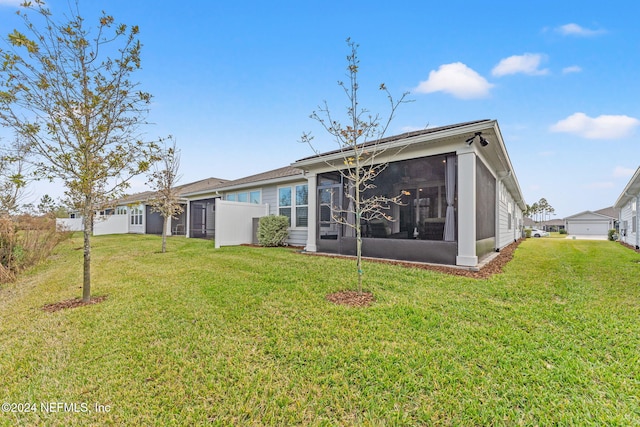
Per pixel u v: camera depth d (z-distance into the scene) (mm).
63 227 12320
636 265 7078
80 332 3293
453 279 5246
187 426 1896
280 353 2730
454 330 3125
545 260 7992
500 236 11055
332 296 4348
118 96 4348
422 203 7379
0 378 2439
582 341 2857
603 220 41688
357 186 4621
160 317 3672
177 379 2385
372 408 2016
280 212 12453
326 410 2014
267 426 1887
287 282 5176
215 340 3021
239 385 2279
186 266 7066
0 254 6426
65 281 5816
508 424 1850
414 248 7062
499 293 4418
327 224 9062
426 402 2057
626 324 3215
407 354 2654
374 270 5973
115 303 4270
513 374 2330
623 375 2299
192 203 16859
